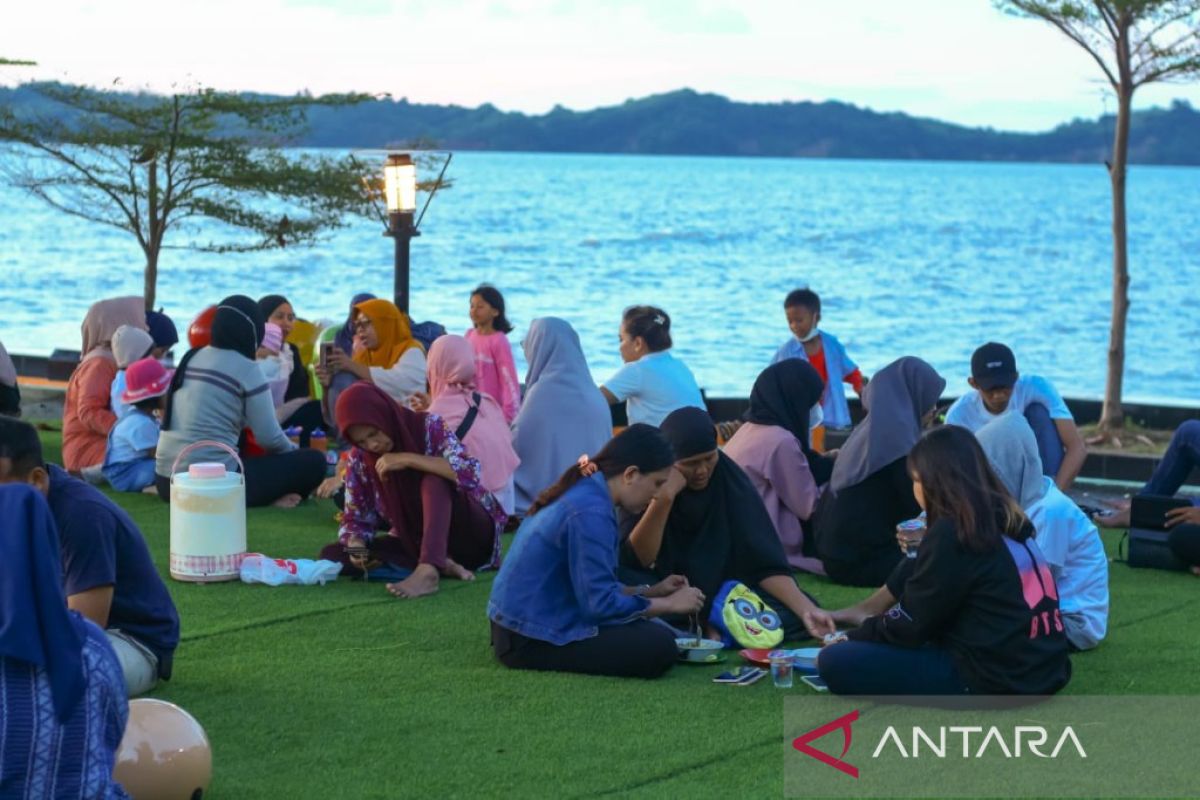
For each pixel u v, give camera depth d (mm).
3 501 3719
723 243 60062
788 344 10359
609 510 5867
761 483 7930
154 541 8203
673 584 6289
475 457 8336
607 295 37531
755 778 4770
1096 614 6309
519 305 34531
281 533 8539
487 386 10344
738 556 6559
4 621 3633
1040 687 5418
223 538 7363
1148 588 7590
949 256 55125
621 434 5898
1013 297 38906
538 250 54281
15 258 45156
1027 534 5461
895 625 5449
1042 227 76750
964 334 30312
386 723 5281
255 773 4781
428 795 4609
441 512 7309
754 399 8086
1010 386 7598
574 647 5867
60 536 5023
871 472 7449
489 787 4676
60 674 3670
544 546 5891
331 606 6949
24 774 3625
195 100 15023
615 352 24500
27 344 24516
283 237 15969
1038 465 6414
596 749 5023
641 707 5477
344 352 10133
